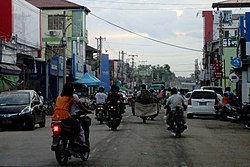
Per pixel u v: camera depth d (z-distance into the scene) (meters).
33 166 12.52
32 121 23.89
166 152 15.34
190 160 13.61
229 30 75.81
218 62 50.66
